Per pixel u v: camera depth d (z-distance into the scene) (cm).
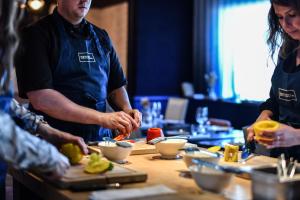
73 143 191
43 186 168
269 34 235
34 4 534
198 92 760
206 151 203
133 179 165
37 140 152
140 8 721
